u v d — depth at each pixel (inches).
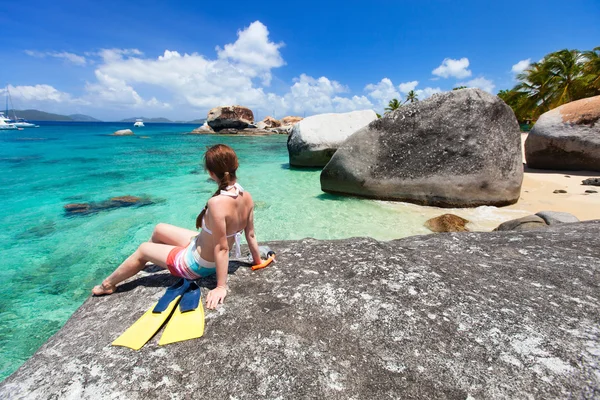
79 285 161.3
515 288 86.0
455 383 56.8
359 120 531.8
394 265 97.5
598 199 271.9
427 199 292.8
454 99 293.9
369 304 78.4
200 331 70.1
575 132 386.9
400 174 302.8
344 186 329.7
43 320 134.0
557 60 1060.5
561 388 54.4
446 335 67.8
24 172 471.2
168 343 68.1
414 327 70.3
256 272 96.7
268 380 58.7
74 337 73.6
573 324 70.2
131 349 66.9
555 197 290.7
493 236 137.2
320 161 528.4
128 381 59.1
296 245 120.7
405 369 60.2
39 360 67.1
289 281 90.5
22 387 59.3
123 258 190.7
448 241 129.9
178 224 249.3
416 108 305.0
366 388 57.0
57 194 340.2
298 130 530.3
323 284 87.9
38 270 175.9
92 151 783.1
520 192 306.3
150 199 322.0
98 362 64.1
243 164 590.9
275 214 276.2
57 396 56.6
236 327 72.0
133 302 86.0
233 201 80.0
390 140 309.4
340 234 230.2
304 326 72.1
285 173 486.9
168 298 80.6
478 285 87.5
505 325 70.0
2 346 118.2
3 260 187.0
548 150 409.7
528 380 56.3
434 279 89.3
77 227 240.8
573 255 108.8
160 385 58.1
